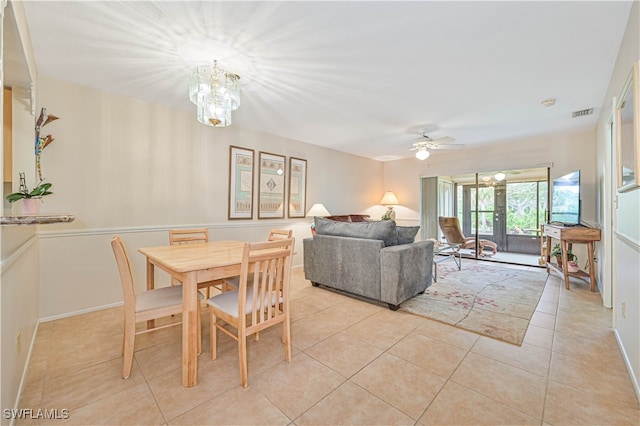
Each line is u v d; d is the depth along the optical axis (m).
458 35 2.03
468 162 5.89
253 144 4.40
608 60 2.35
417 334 2.41
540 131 4.52
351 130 4.45
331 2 1.69
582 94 3.05
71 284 2.81
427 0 1.68
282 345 2.22
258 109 3.51
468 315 2.83
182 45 2.15
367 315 2.84
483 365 1.94
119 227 3.10
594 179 4.48
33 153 2.31
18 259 1.71
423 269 3.41
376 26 1.92
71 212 2.80
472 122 4.04
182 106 3.47
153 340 2.29
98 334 2.40
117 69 2.54
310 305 3.13
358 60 2.36
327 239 3.57
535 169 5.20
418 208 6.67
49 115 2.57
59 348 2.16
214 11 1.76
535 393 1.65
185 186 3.63
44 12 1.78
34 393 1.64
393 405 1.55
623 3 1.72
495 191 5.80
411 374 1.84
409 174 6.82
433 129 4.40
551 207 4.86
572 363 1.95
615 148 2.33
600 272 3.64
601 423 1.41
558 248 4.48
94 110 2.93
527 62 2.40
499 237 5.80
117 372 1.85
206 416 1.47
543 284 3.96
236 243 2.91
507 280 4.19
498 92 3.00
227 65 2.44
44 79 2.65
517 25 1.91
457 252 5.53
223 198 4.03
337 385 1.72
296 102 3.29
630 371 1.81
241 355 1.71
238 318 1.74
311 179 5.40
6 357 1.38
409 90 2.95
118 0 1.67
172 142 3.51
